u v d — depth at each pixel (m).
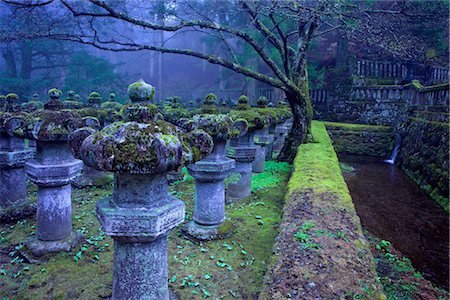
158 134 1.90
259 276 3.31
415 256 5.39
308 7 7.79
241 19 12.70
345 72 21.70
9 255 3.61
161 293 2.29
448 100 10.59
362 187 9.70
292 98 8.90
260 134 7.55
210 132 3.69
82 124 3.37
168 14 7.76
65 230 3.72
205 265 3.49
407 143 13.12
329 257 2.67
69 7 5.63
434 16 9.69
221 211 4.21
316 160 6.54
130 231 2.05
